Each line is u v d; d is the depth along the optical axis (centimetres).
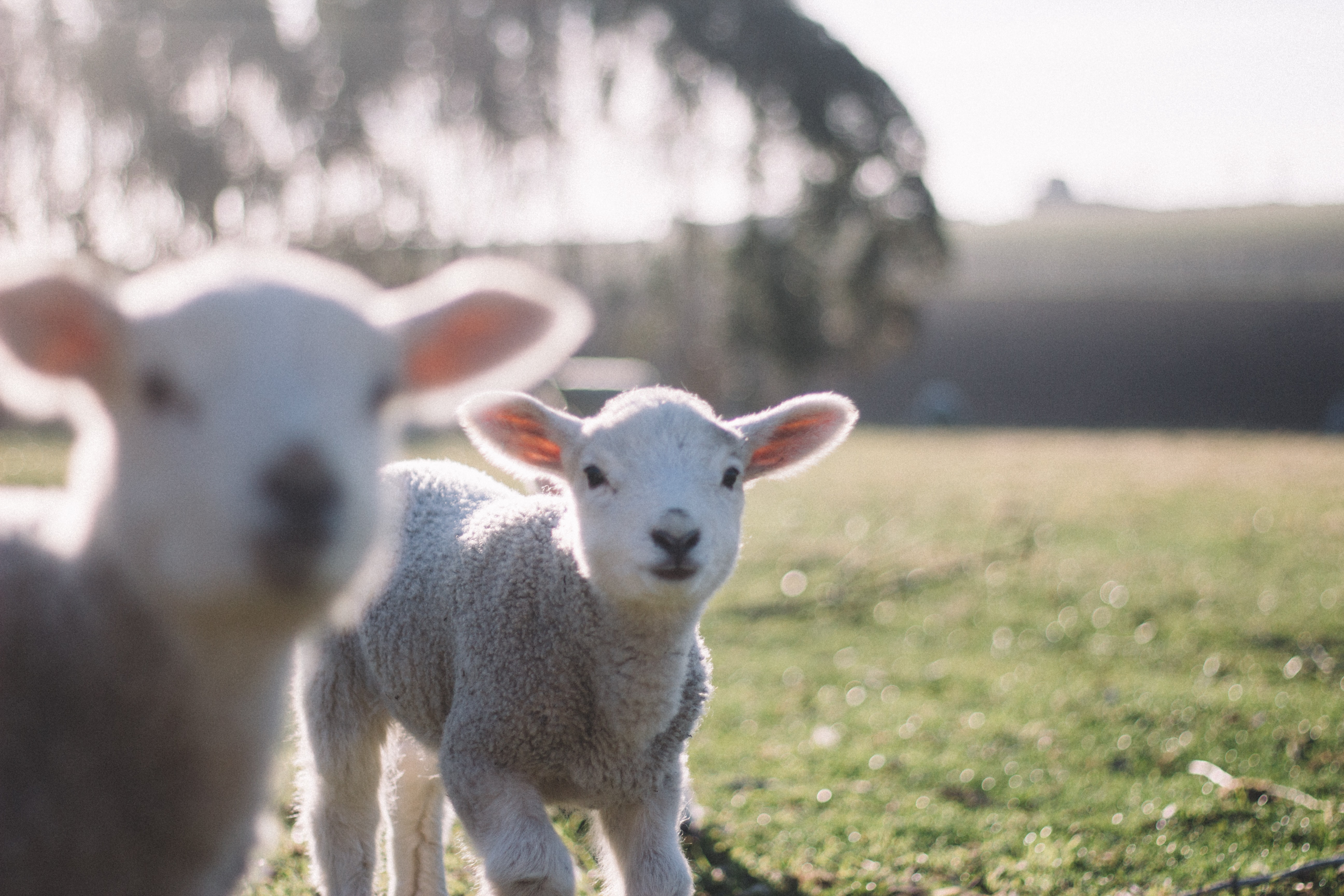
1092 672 776
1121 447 2634
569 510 390
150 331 200
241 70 3039
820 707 717
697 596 364
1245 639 840
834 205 3444
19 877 213
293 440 191
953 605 994
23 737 214
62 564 224
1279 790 518
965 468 2086
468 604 379
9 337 201
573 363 1534
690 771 580
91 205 2791
